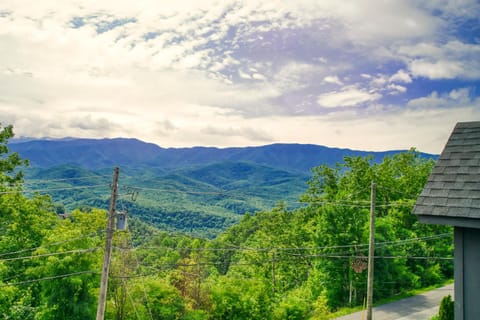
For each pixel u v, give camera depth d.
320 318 30.19
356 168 50.28
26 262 31.59
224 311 29.67
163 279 30.08
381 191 49.25
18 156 36.78
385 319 29.34
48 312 22.94
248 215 83.12
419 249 41.53
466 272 10.15
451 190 10.63
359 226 35.94
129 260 27.45
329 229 36.28
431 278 41.12
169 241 60.19
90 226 31.52
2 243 31.75
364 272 34.84
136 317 25.36
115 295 26.19
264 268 48.94
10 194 33.84
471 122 12.12
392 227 39.69
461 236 10.28
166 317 26.08
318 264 36.56
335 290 35.34
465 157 11.21
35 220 33.84
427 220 10.59
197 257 38.50
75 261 23.89
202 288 30.36
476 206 9.92
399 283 37.59
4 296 23.83
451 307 15.53
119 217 16.22
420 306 32.62
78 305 23.45
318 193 50.81
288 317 31.47
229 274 48.88
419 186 51.81
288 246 48.06
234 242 73.12
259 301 30.95
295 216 51.31
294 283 47.91
